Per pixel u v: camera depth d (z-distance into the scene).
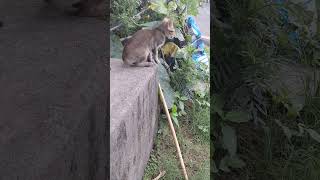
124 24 1.62
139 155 1.59
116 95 1.51
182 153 1.70
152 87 1.66
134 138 1.52
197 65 1.74
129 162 1.47
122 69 1.62
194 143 1.72
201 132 1.73
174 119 1.71
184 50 1.72
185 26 1.71
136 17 1.63
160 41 1.68
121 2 1.62
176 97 1.72
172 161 1.69
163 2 1.66
